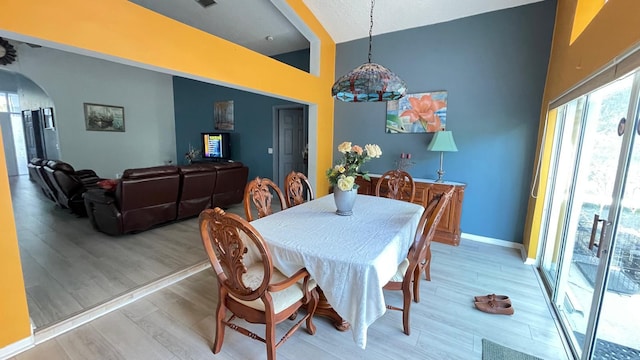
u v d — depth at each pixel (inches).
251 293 58.4
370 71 94.7
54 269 107.2
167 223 162.4
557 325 81.0
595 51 69.5
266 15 169.3
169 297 92.4
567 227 89.6
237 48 120.3
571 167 95.0
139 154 276.1
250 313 62.2
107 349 69.8
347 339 74.6
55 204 198.2
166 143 295.3
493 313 85.9
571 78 89.1
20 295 68.3
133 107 268.5
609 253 58.9
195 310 85.7
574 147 95.0
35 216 171.9
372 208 100.3
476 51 140.9
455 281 105.7
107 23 79.9
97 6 77.7
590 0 87.8
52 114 233.0
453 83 147.8
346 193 88.4
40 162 182.1
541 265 116.6
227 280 62.6
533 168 133.2
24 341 69.2
